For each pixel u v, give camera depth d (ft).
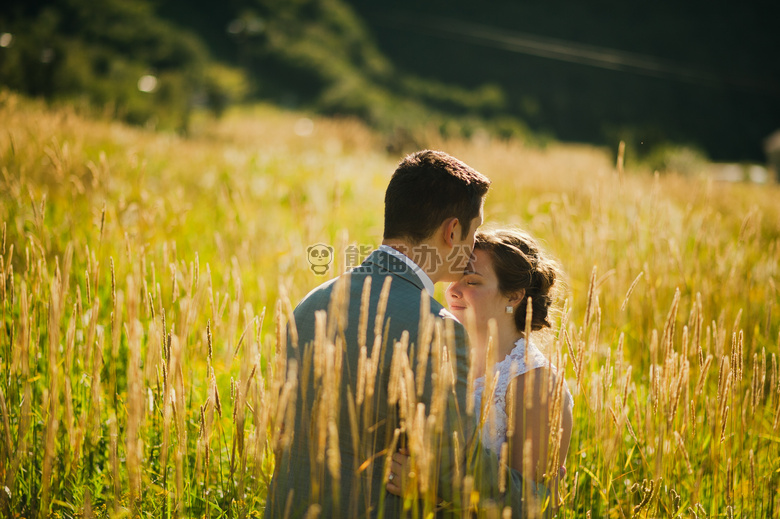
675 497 7.37
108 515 7.34
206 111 146.00
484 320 7.73
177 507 6.62
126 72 127.54
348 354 6.25
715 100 366.02
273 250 16.10
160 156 30.45
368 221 22.49
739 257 13.44
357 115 277.85
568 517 7.66
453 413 5.93
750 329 11.85
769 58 400.88
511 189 29.30
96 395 6.84
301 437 6.48
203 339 9.62
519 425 7.16
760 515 8.14
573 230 14.61
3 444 7.02
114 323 6.77
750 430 8.82
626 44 408.05
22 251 11.57
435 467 5.83
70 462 7.00
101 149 26.94
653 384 7.66
